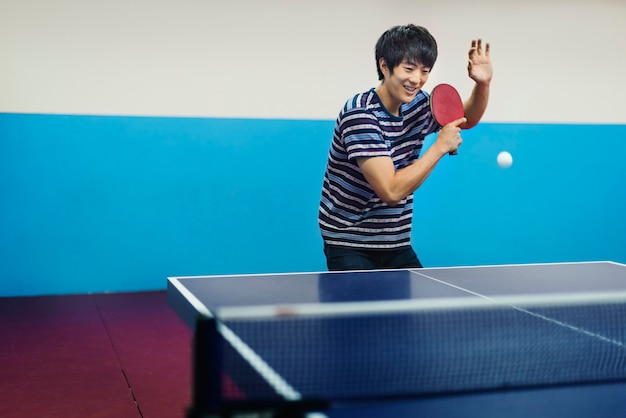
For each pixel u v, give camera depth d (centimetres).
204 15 538
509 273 274
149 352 388
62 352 387
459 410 137
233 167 550
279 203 559
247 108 551
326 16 561
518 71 601
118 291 538
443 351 168
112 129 527
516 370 158
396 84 259
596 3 613
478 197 598
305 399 135
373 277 260
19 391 324
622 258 634
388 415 133
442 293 230
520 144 603
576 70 613
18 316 464
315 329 181
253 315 165
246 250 556
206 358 131
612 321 198
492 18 591
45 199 519
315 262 568
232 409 129
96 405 307
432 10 579
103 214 530
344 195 272
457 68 586
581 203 621
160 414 297
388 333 179
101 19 521
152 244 540
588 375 156
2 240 514
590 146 619
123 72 527
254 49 549
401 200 274
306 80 560
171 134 538
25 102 512
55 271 525
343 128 262
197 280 253
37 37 511
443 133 259
